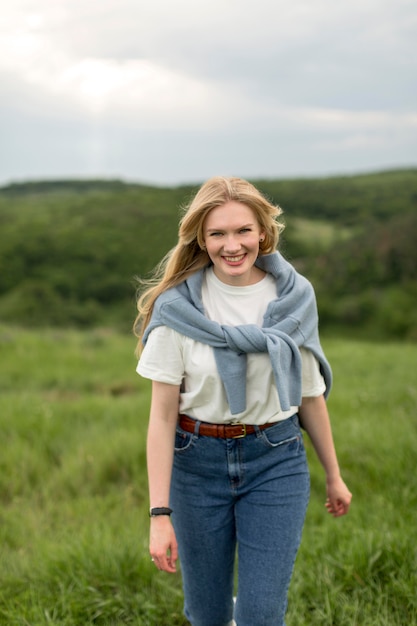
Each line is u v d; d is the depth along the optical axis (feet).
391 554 10.51
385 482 14.40
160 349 7.72
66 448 19.62
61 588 10.46
